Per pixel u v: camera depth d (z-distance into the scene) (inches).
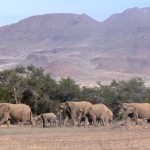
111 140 1733.5
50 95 4092.0
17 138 1796.3
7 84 3909.9
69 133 2063.2
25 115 2768.2
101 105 2925.7
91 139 1764.3
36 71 4136.3
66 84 4205.2
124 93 4677.7
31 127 2728.8
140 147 1536.7
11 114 2733.8
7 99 3833.7
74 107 2920.8
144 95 4891.7
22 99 3917.3
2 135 1953.7
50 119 3053.6
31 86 3912.4
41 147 1530.5
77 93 4252.0
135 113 2755.9
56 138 1797.5
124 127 2405.3
